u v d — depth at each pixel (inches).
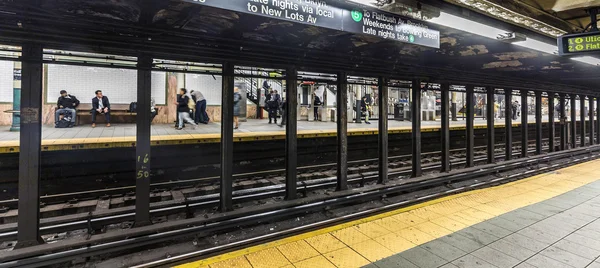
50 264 121.3
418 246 141.0
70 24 116.2
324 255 133.9
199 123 426.9
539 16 177.9
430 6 144.9
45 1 118.2
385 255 133.0
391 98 717.9
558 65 282.7
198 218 152.3
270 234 150.0
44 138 241.0
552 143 404.2
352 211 188.7
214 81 483.2
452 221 171.6
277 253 136.5
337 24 130.3
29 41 116.1
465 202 206.7
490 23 172.1
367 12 138.6
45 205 189.6
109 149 227.3
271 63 170.1
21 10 106.5
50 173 208.2
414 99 241.0
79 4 123.9
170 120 454.6
